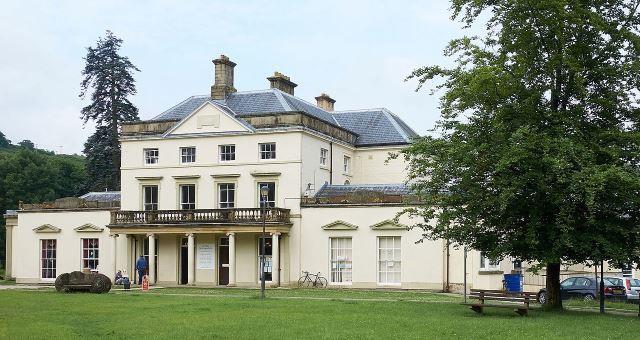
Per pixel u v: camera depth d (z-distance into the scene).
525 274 47.88
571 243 25.12
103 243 52.22
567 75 26.78
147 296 34.97
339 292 40.66
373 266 45.09
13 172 86.81
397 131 54.88
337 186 49.41
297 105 52.31
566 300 36.56
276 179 47.53
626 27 26.70
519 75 26.42
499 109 26.50
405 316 24.41
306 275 46.47
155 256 49.84
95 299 32.38
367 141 54.88
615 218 26.25
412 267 44.25
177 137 49.94
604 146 25.78
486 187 26.44
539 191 25.70
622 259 25.08
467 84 26.47
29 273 54.09
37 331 19.61
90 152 74.38
